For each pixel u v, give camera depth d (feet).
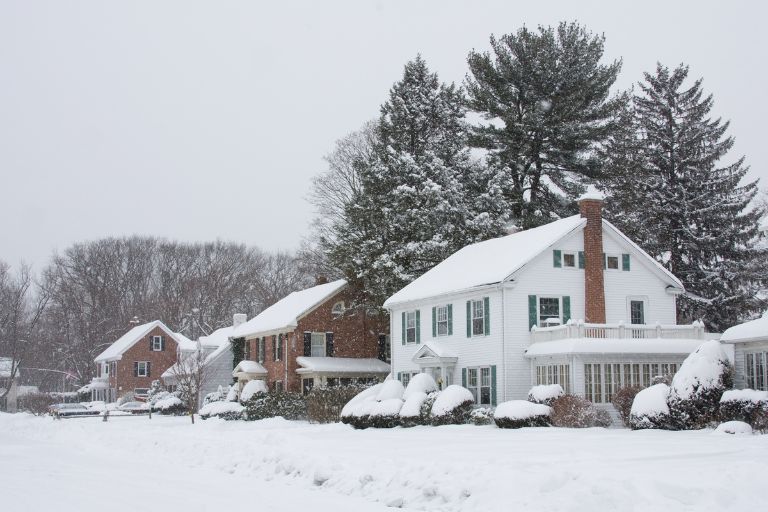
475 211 171.01
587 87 169.89
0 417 161.89
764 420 79.20
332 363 170.71
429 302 136.87
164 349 270.05
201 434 99.14
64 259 310.65
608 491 39.24
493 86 177.47
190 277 315.58
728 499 38.09
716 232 164.66
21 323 274.77
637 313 122.52
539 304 117.08
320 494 50.21
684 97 172.45
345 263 172.04
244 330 201.98
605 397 105.91
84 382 296.51
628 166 170.09
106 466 69.56
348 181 203.21
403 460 54.60
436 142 177.58
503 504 40.86
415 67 179.73
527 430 92.43
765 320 95.66
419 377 119.65
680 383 87.04
